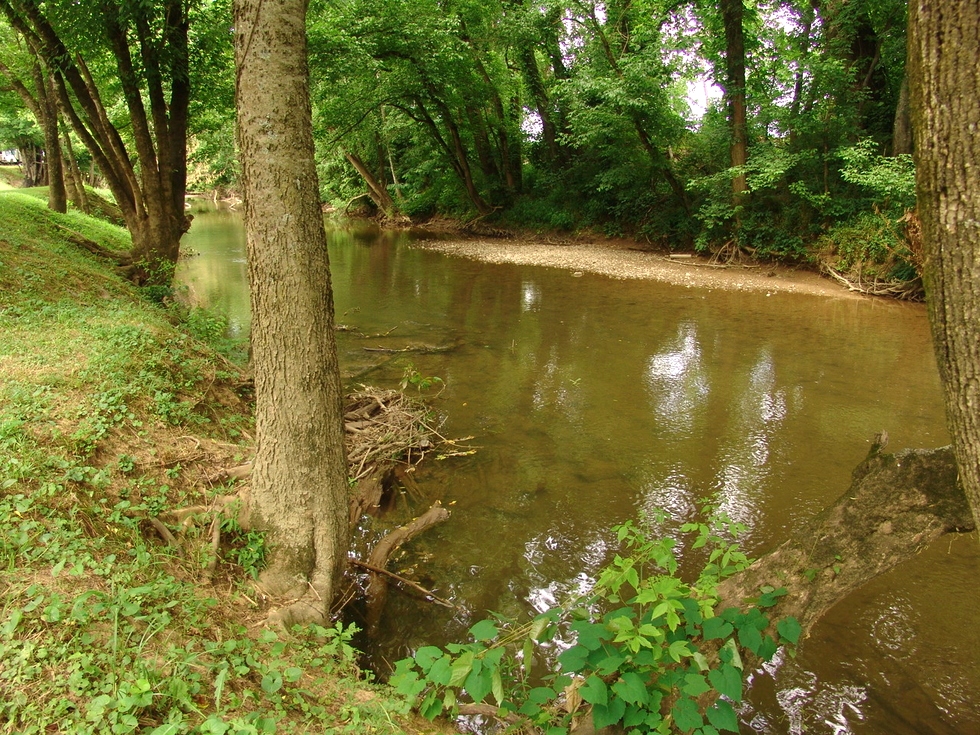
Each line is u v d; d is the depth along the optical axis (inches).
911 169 561.0
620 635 106.6
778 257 707.4
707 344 438.9
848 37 652.7
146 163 410.9
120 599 115.2
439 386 355.9
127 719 90.5
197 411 228.8
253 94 146.9
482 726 133.0
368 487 230.4
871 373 378.0
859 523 119.3
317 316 156.5
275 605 149.0
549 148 1043.3
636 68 709.9
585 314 526.9
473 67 919.7
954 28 78.5
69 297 297.4
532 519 220.2
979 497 85.0
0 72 603.8
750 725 137.6
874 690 148.1
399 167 1374.3
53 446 159.9
